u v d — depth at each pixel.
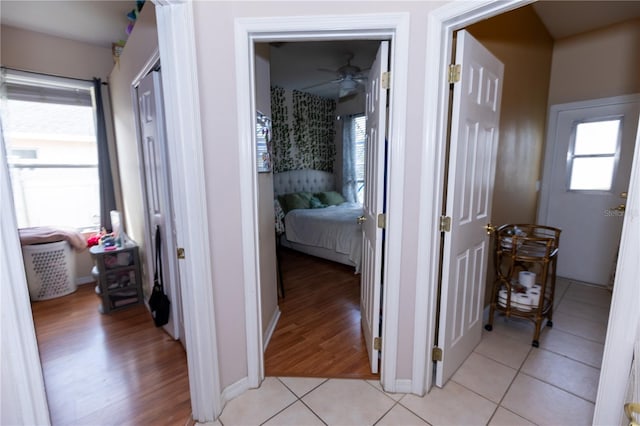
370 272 2.04
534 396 1.75
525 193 3.15
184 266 1.49
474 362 2.06
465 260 1.87
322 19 1.47
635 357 0.90
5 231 0.69
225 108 1.54
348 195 6.02
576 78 3.28
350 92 4.40
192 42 1.36
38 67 3.22
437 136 1.51
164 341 2.39
